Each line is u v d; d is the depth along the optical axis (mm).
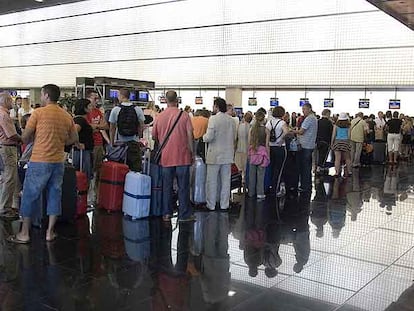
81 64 25578
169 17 21766
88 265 3586
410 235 4699
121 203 5391
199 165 5961
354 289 3223
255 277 3422
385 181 8789
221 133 5609
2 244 4078
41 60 27594
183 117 4984
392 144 12219
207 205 5832
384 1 7559
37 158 3971
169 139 4973
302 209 5957
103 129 6082
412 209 6047
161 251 3996
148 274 3426
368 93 16969
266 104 19359
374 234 4727
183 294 3068
